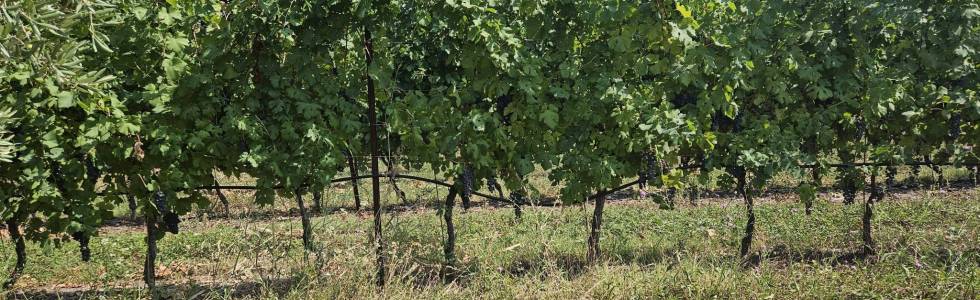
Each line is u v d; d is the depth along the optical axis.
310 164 6.16
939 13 7.07
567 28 6.34
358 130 6.29
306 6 5.81
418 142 6.27
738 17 6.77
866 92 7.17
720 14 6.73
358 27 5.99
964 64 7.20
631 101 6.48
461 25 6.04
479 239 7.79
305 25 5.89
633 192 11.89
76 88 5.25
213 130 5.93
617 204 11.27
